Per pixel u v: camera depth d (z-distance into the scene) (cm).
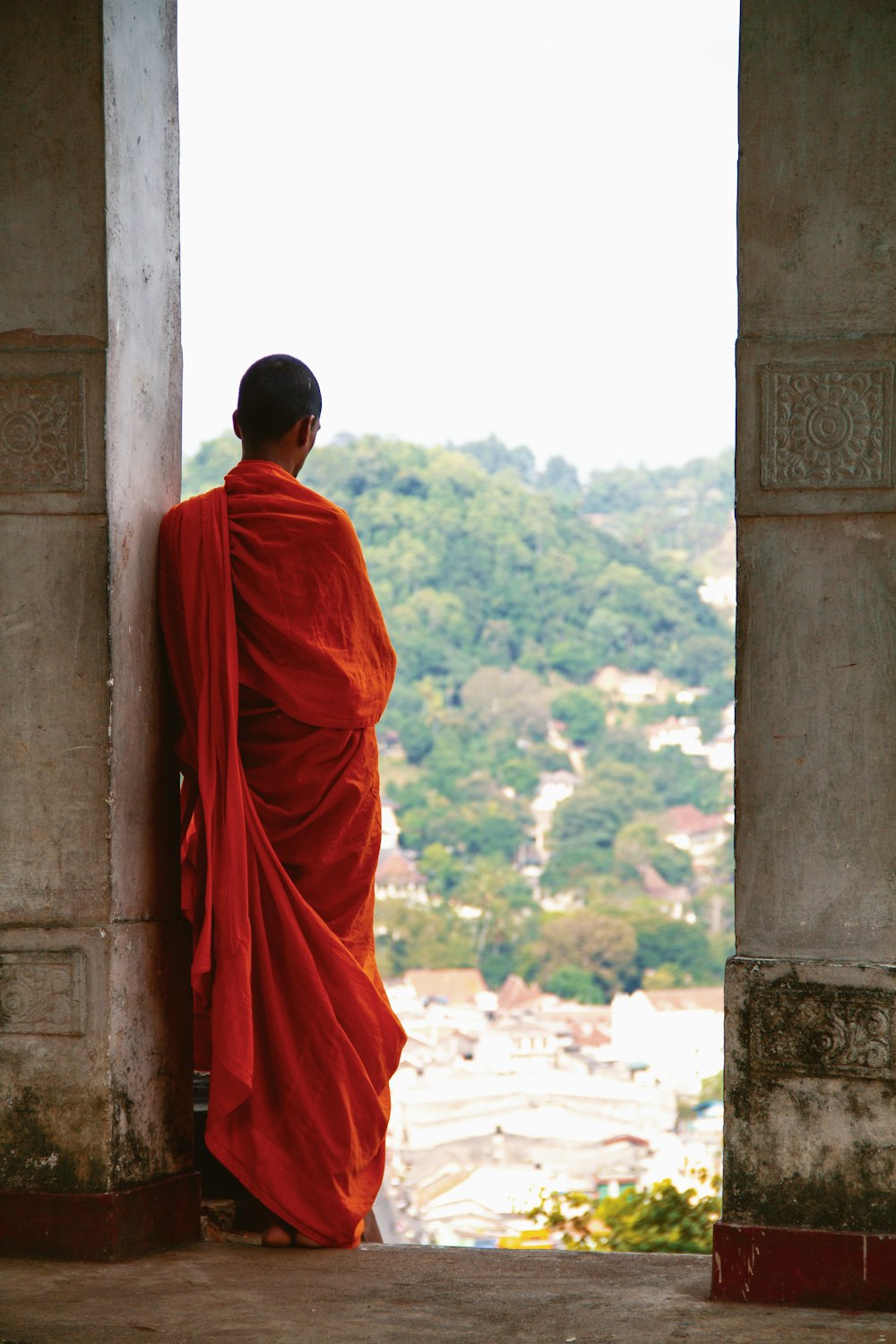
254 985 575
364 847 591
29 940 565
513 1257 568
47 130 570
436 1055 10344
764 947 525
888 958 516
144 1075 579
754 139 529
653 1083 9769
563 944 13975
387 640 598
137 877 583
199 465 18950
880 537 521
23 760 571
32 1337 471
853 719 522
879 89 521
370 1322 488
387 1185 7262
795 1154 516
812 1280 509
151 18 610
